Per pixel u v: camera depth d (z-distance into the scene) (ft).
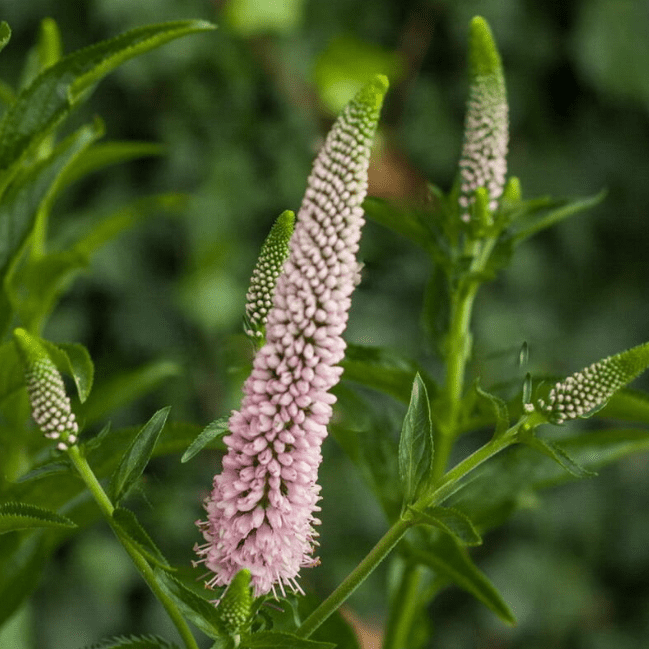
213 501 2.92
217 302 6.40
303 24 6.48
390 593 3.49
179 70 6.26
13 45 5.96
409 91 6.73
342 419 3.33
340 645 3.13
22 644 4.11
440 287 3.38
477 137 3.29
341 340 2.86
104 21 5.99
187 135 6.40
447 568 3.29
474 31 3.26
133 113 6.34
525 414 2.95
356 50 5.98
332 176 2.83
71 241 4.11
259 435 2.88
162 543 6.09
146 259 6.48
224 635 2.89
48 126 3.17
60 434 2.89
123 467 2.91
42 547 3.32
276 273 2.91
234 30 5.86
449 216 3.33
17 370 3.20
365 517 6.63
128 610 6.47
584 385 2.92
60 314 6.34
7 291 3.33
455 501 3.38
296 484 2.89
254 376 2.87
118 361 6.47
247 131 6.48
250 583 2.91
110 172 6.35
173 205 3.73
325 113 6.48
